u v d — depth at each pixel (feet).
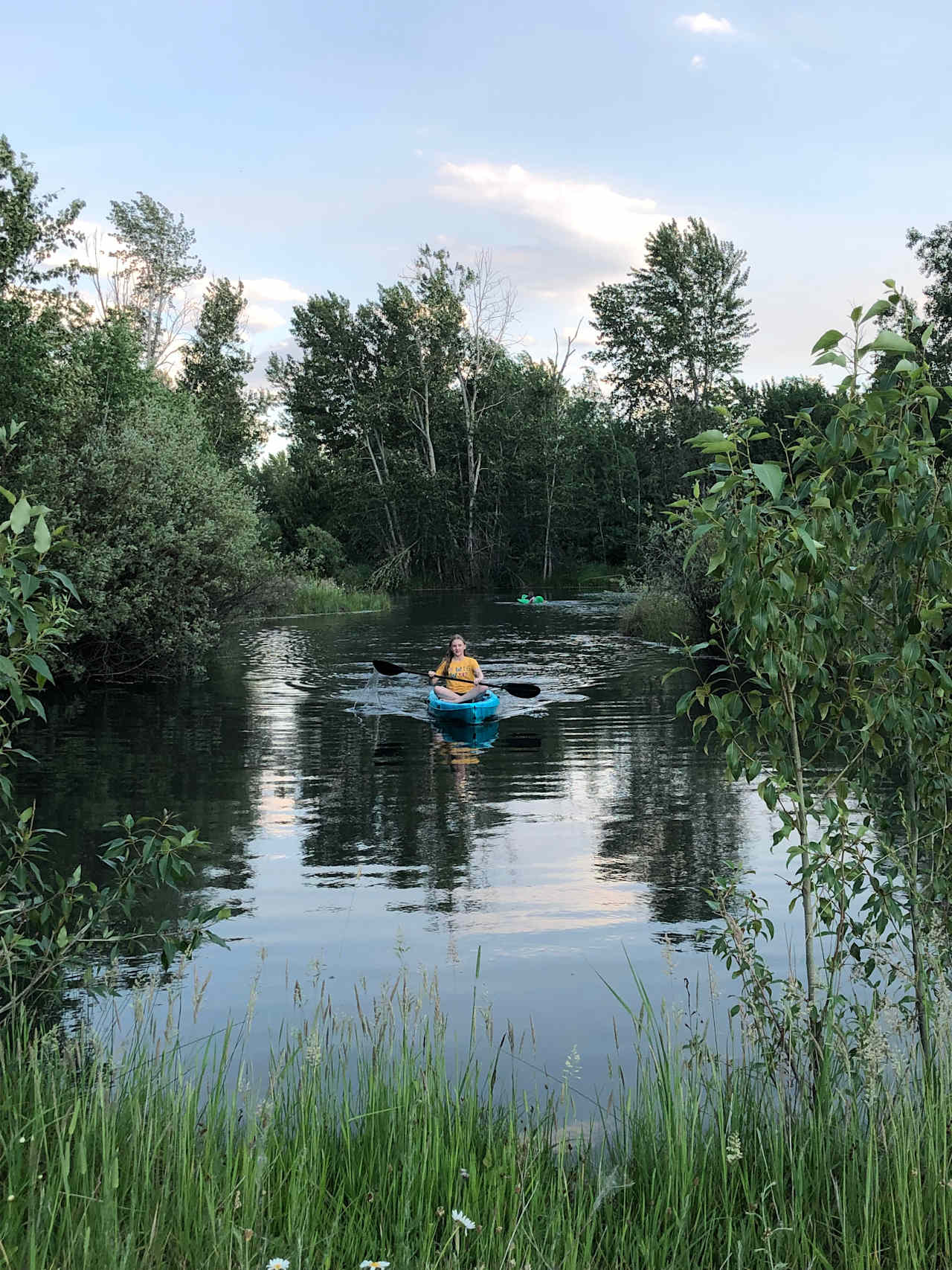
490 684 54.44
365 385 184.44
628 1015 14.57
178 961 16.79
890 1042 11.34
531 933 18.21
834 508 10.88
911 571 11.28
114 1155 8.38
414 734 40.73
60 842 23.90
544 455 180.34
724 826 26.17
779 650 11.03
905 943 11.87
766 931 18.20
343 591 129.39
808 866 11.69
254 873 22.00
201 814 27.25
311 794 29.86
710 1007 14.75
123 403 69.77
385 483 178.29
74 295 54.13
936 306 123.65
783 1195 9.02
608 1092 12.10
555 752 36.76
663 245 182.29
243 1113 10.68
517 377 184.24
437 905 19.86
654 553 82.23
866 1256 8.10
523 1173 9.14
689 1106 10.36
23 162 50.37
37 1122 9.23
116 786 30.50
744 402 169.99
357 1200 8.92
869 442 10.79
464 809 28.14
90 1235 7.88
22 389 48.75
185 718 44.50
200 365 150.51
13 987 13.20
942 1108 9.68
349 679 58.54
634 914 19.25
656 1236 8.54
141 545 53.26
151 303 150.51
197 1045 13.30
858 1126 9.93
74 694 51.96
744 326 184.65
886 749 12.57
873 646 11.96
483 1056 13.16
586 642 80.02
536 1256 8.30
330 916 19.19
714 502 10.89
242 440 148.05
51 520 48.52
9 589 11.41
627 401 192.85
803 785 11.71
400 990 15.49
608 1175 9.53
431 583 180.45
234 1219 8.43
